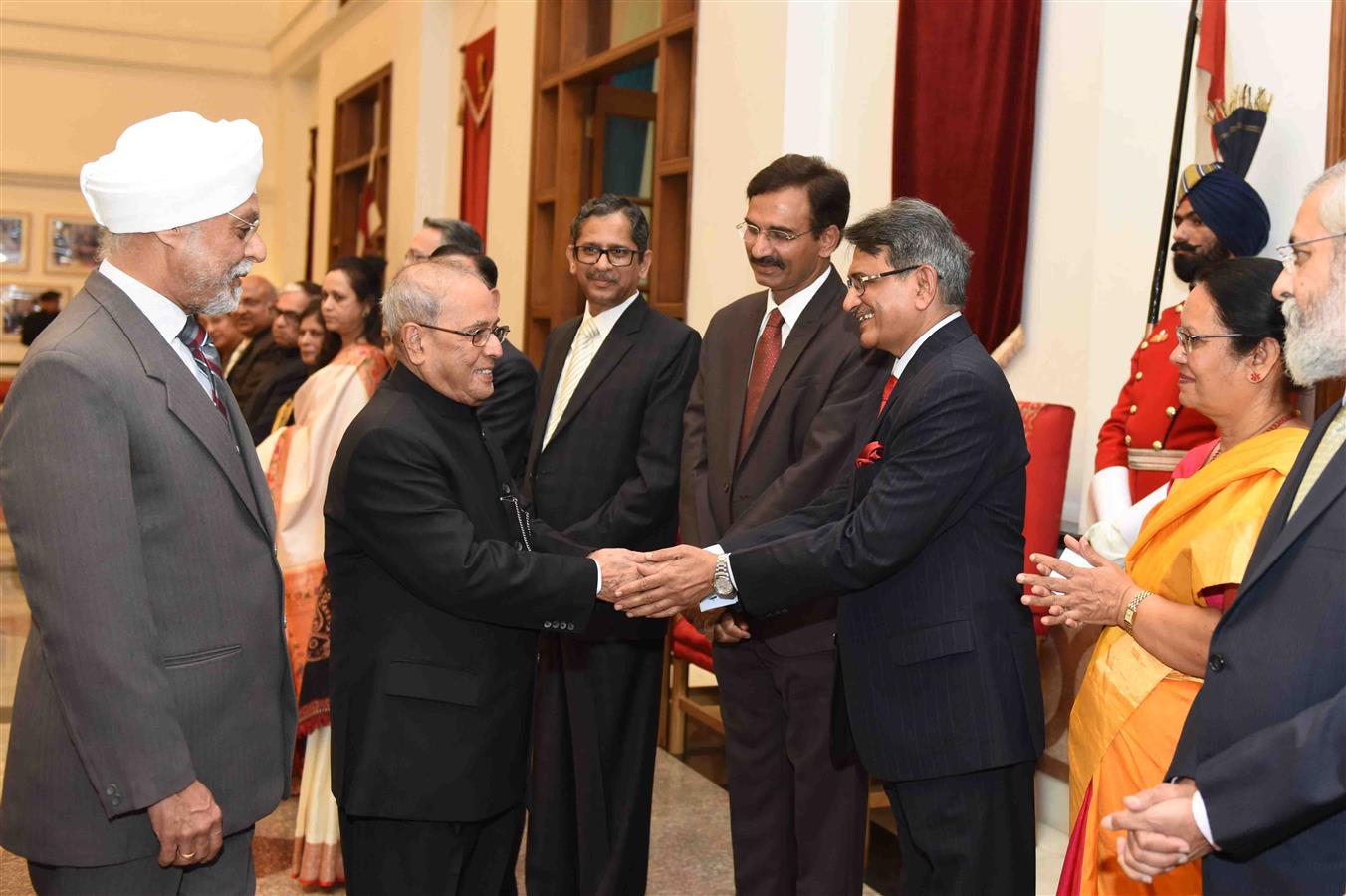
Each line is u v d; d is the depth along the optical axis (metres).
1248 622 1.65
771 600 2.42
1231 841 1.51
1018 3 3.76
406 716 2.24
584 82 6.48
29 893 3.24
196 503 1.88
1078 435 3.60
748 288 4.65
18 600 6.88
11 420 1.77
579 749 2.96
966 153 3.93
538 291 6.77
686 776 4.36
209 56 14.26
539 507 3.10
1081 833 2.07
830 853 2.74
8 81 13.78
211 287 1.94
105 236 1.93
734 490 2.87
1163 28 3.21
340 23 11.08
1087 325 3.59
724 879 3.44
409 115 8.78
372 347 3.86
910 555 2.24
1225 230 2.70
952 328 2.36
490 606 2.25
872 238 2.36
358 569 2.33
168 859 1.81
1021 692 2.28
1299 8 2.85
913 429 2.25
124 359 1.83
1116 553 2.42
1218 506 1.92
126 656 1.73
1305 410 2.65
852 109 4.48
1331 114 2.72
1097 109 3.58
